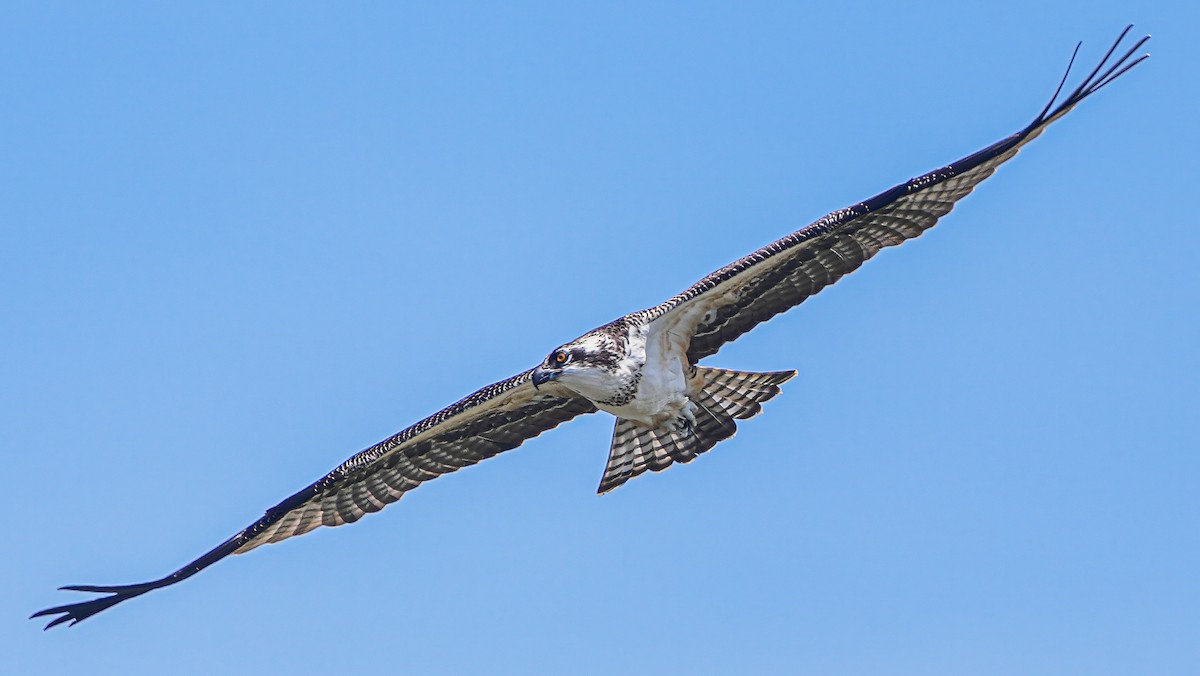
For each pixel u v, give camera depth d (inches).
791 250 641.0
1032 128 611.5
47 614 644.7
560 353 655.1
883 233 645.9
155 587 666.2
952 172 623.2
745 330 668.1
